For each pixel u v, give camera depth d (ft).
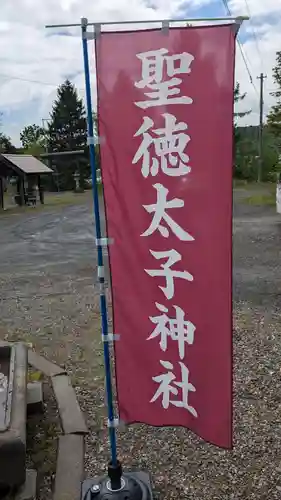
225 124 7.05
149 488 8.73
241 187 92.94
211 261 7.50
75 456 10.32
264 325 17.60
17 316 20.16
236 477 9.48
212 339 7.80
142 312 8.04
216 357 7.85
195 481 9.41
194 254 7.55
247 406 12.07
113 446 8.46
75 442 10.83
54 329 18.40
